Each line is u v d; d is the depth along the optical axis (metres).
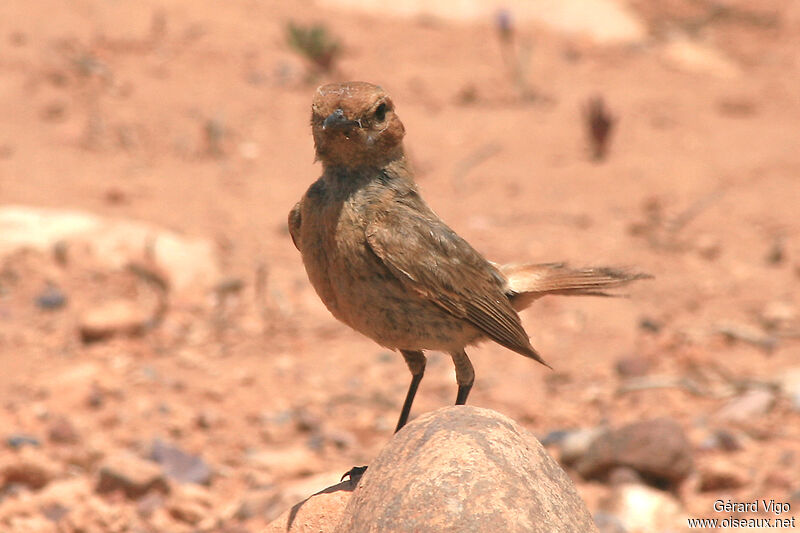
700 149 20.64
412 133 20.31
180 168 18.31
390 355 14.42
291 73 21.98
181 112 19.94
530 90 22.81
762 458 12.09
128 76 20.80
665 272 16.52
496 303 7.84
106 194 16.95
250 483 11.57
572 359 14.40
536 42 25.52
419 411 12.99
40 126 18.81
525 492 6.03
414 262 7.30
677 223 17.84
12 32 21.42
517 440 6.34
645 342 14.85
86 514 10.71
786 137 21.31
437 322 7.50
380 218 7.32
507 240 16.78
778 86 24.36
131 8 23.45
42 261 15.35
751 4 29.62
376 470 6.27
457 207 17.84
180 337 14.42
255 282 15.52
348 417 12.90
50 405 12.73
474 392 13.50
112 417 12.51
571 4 27.05
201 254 15.77
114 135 18.92
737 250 17.30
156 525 10.78
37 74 20.23
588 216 17.88
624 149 20.44
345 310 7.49
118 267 15.42
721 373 14.05
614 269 8.70
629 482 11.55
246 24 23.97
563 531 6.08
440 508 5.89
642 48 26.17
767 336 14.89
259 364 13.95
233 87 21.12
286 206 17.45
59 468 11.61
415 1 26.23
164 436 12.34
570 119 21.55
